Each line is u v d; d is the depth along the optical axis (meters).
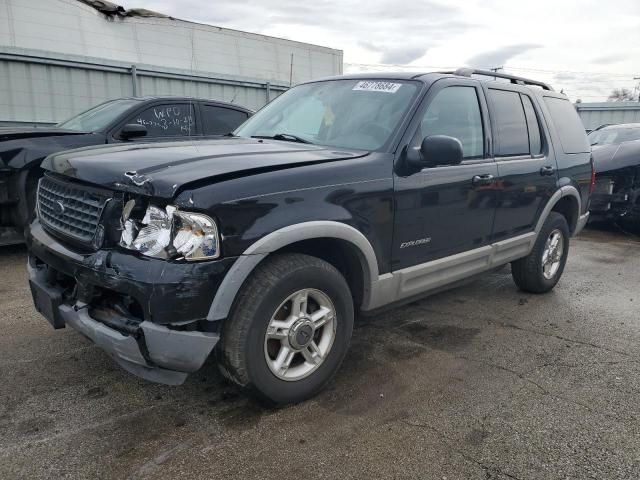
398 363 3.60
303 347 2.95
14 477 2.34
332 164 3.02
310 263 2.88
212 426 2.78
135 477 2.37
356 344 3.90
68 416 2.83
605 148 8.56
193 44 18.75
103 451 2.54
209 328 2.56
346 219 2.98
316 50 22.30
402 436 2.74
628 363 3.72
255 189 2.62
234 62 19.75
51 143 5.71
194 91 12.77
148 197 2.51
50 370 3.31
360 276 3.29
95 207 2.67
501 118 4.36
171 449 2.58
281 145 3.47
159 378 2.60
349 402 3.06
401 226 3.36
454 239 3.83
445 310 4.72
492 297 5.14
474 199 3.90
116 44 17.20
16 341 3.71
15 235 5.62
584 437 2.78
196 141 3.62
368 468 2.48
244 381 2.75
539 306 4.92
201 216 2.45
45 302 2.91
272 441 2.67
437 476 2.44
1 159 5.36
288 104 4.27
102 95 11.51
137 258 2.47
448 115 3.80
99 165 2.75
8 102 10.49
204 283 2.46
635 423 2.93
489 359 3.71
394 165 3.30
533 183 4.59
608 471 2.51
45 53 10.63
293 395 2.94
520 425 2.88
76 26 16.44
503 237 4.40
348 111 3.77
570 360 3.74
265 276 2.71
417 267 3.55
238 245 2.54
